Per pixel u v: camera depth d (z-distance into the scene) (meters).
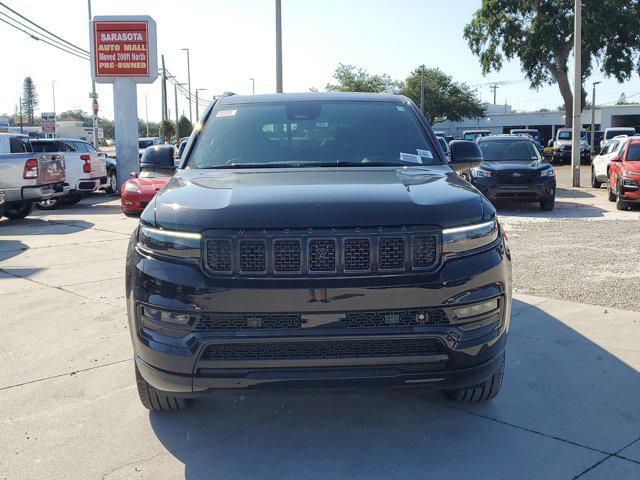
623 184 13.84
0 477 3.22
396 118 4.63
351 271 3.02
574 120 20.36
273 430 3.66
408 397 4.07
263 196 3.25
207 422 3.78
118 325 5.80
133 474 3.23
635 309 5.95
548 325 5.48
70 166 17.44
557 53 41.50
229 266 3.05
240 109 4.70
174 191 3.51
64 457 3.41
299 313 2.98
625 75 41.34
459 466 3.23
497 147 15.48
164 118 51.75
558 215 13.44
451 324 3.06
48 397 4.21
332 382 3.02
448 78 68.81
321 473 3.20
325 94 4.95
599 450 3.37
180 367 3.07
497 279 3.20
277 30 21.02
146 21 19.78
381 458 3.33
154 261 3.17
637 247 9.27
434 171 3.96
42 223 13.73
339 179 3.63
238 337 2.99
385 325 3.02
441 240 3.07
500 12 42.38
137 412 3.95
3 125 39.41
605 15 40.03
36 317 6.11
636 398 4.01
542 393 4.10
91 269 8.38
